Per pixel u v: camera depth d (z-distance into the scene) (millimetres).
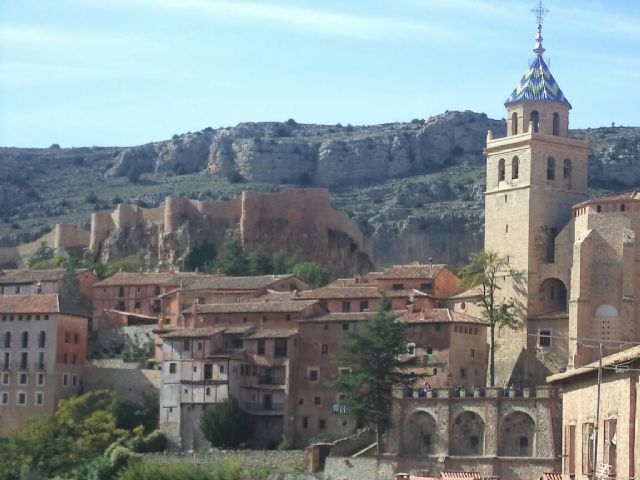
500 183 181125
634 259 164750
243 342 178125
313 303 181125
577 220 171500
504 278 177500
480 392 155375
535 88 182250
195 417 176625
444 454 155250
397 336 160375
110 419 176250
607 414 87562
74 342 192500
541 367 170500
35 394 189000
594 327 165125
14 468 162000
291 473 156875
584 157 182625
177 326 198750
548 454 150250
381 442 159375
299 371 175625
